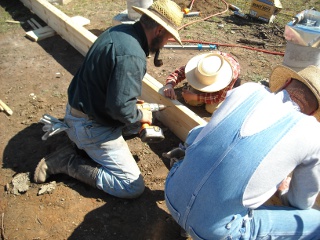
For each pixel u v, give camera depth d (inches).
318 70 79.7
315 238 85.4
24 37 207.8
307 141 69.7
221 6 240.4
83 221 109.0
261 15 218.1
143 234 107.3
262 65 181.9
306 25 149.7
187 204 79.2
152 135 112.6
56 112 152.7
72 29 187.3
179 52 191.3
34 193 116.8
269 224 82.1
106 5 239.6
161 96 140.1
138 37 97.8
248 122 72.3
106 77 97.4
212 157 74.2
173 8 96.8
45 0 215.2
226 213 75.7
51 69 180.7
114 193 114.7
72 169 117.5
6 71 178.4
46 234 104.7
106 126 111.0
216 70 135.0
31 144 136.6
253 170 70.1
